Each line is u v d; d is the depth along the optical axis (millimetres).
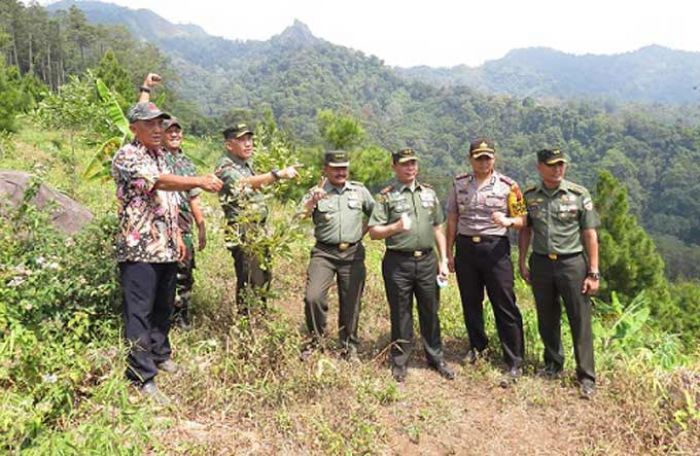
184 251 3857
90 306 3939
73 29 72750
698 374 4434
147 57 77438
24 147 12367
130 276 3438
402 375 4379
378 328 5480
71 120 8672
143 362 3432
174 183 3320
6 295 3607
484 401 4219
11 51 61625
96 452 2596
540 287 4441
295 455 3193
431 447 3584
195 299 4934
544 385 4434
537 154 4340
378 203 4406
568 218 4262
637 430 3854
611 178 10688
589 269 4285
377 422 3658
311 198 4258
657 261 10391
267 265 4133
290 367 3842
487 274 4484
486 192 4430
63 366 3143
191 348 4059
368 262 7938
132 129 3428
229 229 4012
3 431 2674
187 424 3275
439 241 4551
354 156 11484
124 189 3420
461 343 5312
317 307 4324
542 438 3809
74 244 4148
